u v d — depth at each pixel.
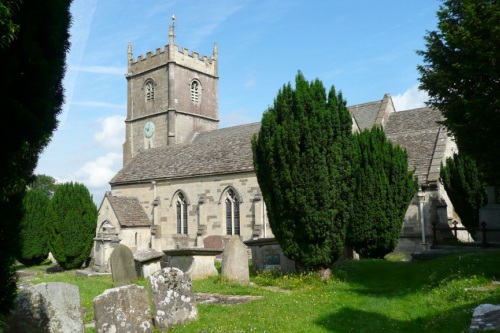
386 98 35.75
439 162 26.70
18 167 7.56
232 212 31.66
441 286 13.08
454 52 16.94
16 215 7.52
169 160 38.50
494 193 21.02
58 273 28.86
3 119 6.93
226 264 17.06
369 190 21.78
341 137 16.67
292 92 17.03
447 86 16.39
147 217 37.03
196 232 33.47
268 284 16.81
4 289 7.12
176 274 12.02
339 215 16.52
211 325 10.94
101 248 28.03
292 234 16.56
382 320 11.20
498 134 14.54
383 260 21.34
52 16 7.88
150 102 54.25
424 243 25.55
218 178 32.50
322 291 14.61
